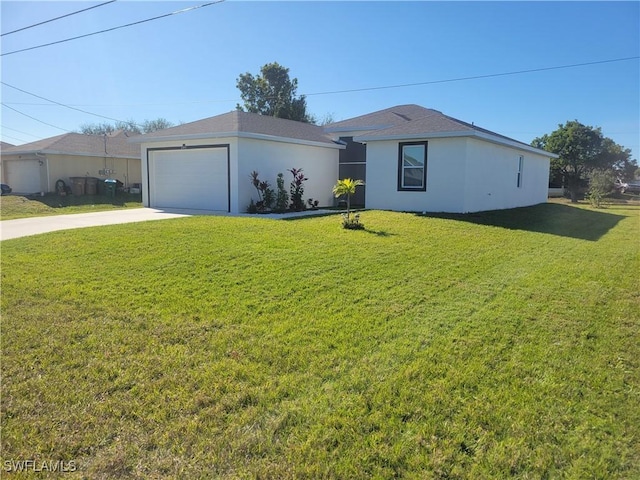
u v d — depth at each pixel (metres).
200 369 3.21
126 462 2.23
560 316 4.43
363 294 5.06
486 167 13.78
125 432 2.47
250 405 2.75
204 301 4.72
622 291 5.39
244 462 2.24
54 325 4.04
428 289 5.31
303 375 3.13
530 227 11.10
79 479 2.11
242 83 36.16
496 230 10.13
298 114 36.38
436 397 2.85
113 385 2.97
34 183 22.42
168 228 9.05
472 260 6.96
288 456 2.29
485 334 3.93
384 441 2.41
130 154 24.75
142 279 5.52
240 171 13.68
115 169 24.52
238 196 13.66
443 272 6.14
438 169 12.89
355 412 2.67
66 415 2.63
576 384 3.06
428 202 13.17
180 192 15.48
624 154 39.34
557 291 5.34
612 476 2.19
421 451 2.33
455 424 2.57
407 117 18.67
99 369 3.20
